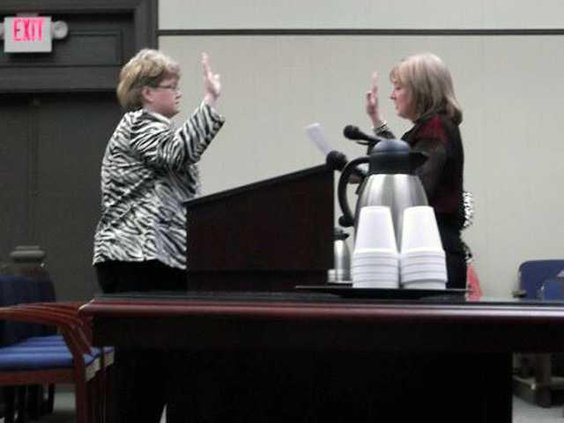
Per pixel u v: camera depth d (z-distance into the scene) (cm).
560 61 1248
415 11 1244
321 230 367
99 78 1234
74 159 1252
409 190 339
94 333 248
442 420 303
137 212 525
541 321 242
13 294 751
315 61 1241
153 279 531
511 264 1234
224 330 247
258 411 302
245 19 1238
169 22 1234
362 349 245
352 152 1232
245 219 370
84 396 596
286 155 1238
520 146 1244
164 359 318
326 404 302
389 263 305
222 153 1234
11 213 1248
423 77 509
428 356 302
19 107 1252
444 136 477
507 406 301
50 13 1230
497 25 1245
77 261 1245
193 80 1235
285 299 260
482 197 1239
